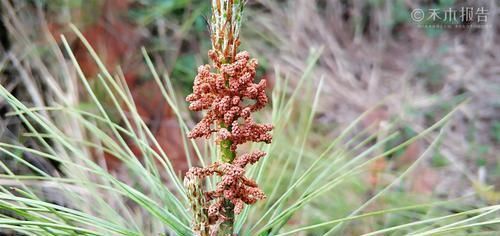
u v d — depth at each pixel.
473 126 1.29
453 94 1.41
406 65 1.52
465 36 1.62
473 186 1.02
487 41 1.59
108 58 1.13
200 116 1.15
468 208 0.85
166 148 1.03
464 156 1.19
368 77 1.46
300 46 1.46
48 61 1.04
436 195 1.04
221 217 0.50
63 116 0.89
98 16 1.16
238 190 0.49
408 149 1.17
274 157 0.81
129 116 1.07
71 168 0.60
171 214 0.52
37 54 1.00
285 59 1.37
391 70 1.50
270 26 1.44
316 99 0.60
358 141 1.20
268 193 0.79
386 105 1.33
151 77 1.17
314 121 1.23
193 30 1.29
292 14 1.50
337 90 1.36
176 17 1.31
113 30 1.17
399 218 0.83
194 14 1.25
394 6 1.64
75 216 0.49
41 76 0.99
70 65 1.06
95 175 0.85
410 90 1.42
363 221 0.82
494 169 1.15
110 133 1.01
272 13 1.50
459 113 1.33
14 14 1.03
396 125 1.23
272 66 1.34
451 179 1.11
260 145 0.60
